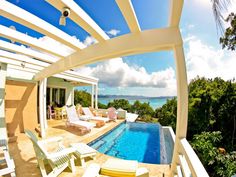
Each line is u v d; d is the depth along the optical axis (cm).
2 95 604
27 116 853
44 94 800
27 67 784
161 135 1109
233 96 1102
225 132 1094
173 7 216
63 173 438
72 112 1041
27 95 855
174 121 1664
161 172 445
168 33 284
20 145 661
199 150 923
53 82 1398
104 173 386
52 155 381
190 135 1231
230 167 764
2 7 277
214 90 1195
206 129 1174
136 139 1005
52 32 347
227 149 1001
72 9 261
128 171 377
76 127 988
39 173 431
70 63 478
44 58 641
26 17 306
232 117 1095
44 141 466
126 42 326
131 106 2905
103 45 365
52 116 1350
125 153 762
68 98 1606
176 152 323
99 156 563
